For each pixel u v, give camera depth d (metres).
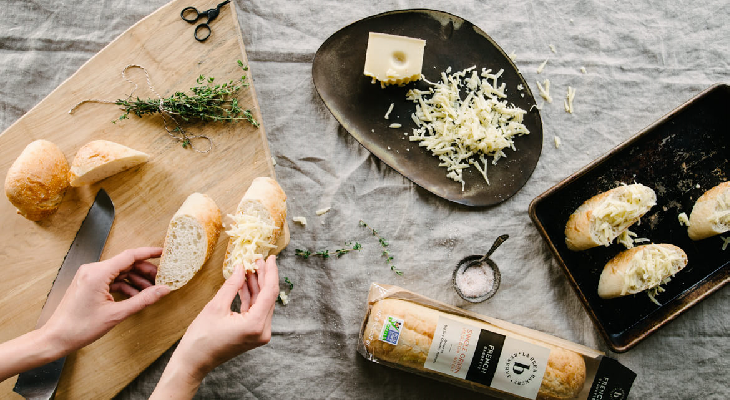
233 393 1.07
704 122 1.06
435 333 0.97
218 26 1.05
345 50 1.09
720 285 1.00
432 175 1.09
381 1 1.12
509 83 1.09
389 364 1.03
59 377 1.01
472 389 1.02
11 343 0.95
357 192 1.10
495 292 1.04
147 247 1.00
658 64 1.12
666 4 1.12
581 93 1.12
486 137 1.05
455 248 1.09
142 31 1.05
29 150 1.01
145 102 1.02
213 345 0.91
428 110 1.08
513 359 0.97
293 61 1.11
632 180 1.06
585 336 1.07
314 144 1.11
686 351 1.07
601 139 1.11
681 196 1.06
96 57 1.05
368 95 1.09
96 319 0.95
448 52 1.10
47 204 1.02
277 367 1.07
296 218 1.09
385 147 1.09
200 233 1.00
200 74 1.05
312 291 1.09
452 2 1.12
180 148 1.05
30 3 1.11
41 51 1.11
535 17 1.12
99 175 1.03
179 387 0.92
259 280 0.97
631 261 1.01
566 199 1.06
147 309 1.03
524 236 1.09
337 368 1.08
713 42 1.12
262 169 1.05
